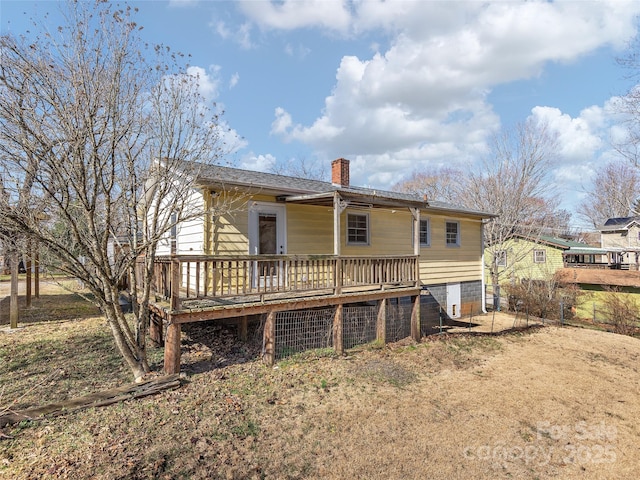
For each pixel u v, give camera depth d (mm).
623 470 4336
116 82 5742
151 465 3895
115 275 5988
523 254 23812
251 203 9094
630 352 10109
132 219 6793
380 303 9227
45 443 4203
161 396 5539
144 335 6281
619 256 31516
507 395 6488
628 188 34312
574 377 7695
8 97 4957
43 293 16734
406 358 8305
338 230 8430
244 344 8516
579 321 17703
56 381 5965
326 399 5867
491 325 13547
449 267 14523
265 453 4293
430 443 4711
